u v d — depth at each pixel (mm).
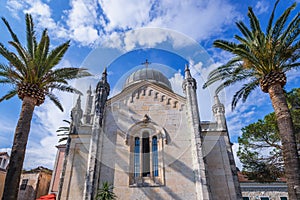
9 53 13398
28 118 13203
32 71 13922
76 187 15773
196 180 14320
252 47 13438
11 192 11320
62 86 15055
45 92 15016
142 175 15438
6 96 15781
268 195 27578
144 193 14477
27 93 13609
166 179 14898
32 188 29750
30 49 14305
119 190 14539
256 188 28141
